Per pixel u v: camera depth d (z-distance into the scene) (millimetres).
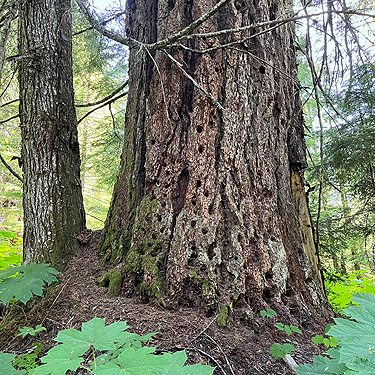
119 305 1976
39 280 1976
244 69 2516
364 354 847
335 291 3906
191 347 1580
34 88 2791
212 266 2021
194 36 2127
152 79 2627
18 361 1497
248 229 2174
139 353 925
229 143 2314
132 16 3020
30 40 2844
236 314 1902
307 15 1882
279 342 1813
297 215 2596
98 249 2588
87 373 1443
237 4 2635
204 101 2354
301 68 4383
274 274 2137
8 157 7133
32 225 2619
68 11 2936
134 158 2604
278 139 2600
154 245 2195
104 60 4672
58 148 2820
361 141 3031
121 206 2596
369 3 2844
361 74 2924
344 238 4184
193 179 2260
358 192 3877
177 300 1976
